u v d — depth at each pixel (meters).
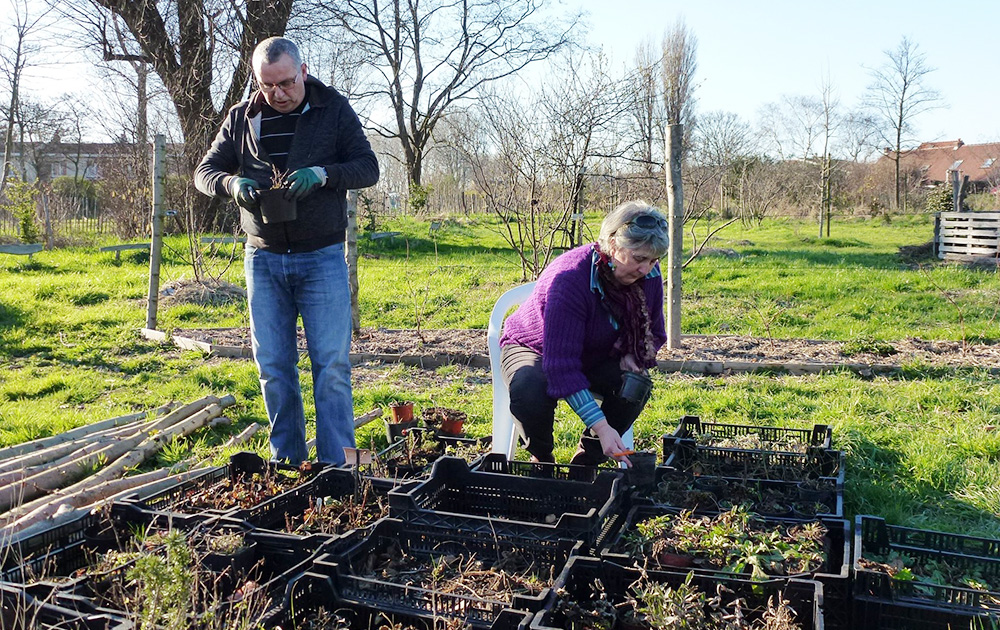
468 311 10.91
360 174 4.23
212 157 4.40
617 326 3.74
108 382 7.13
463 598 2.58
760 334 9.40
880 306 11.04
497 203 12.15
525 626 2.35
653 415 5.72
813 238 24.27
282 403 4.43
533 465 3.89
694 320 10.15
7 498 4.02
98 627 2.35
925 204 41.31
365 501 3.55
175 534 2.63
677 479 3.93
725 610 2.56
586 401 3.51
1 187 22.09
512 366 3.92
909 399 6.13
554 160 10.62
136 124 18.00
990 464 4.63
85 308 11.02
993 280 13.39
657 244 3.34
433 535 3.17
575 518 2.97
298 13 21.33
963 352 7.89
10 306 10.61
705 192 13.48
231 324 10.04
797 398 6.27
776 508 3.62
